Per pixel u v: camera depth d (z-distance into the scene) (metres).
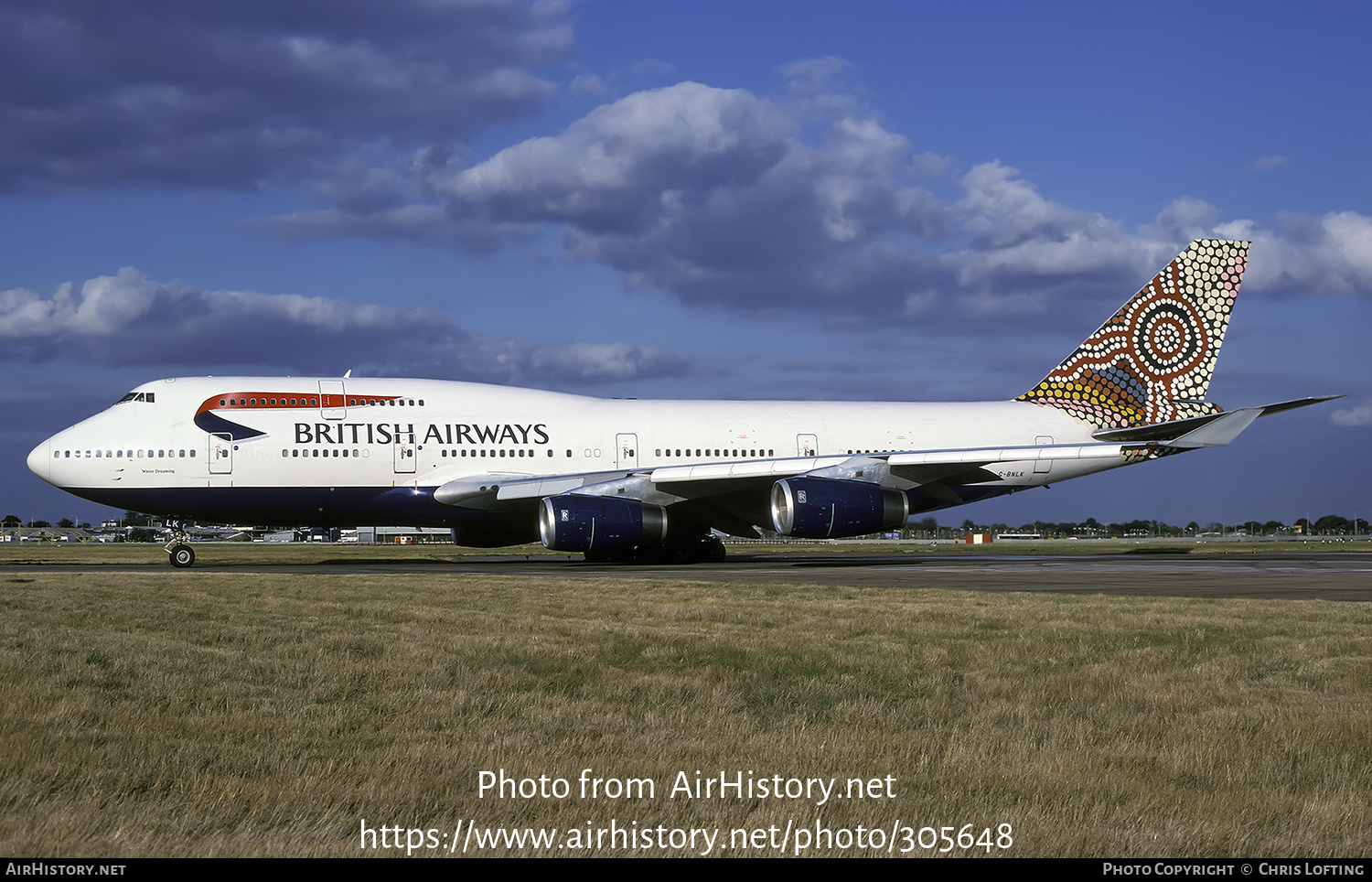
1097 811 6.30
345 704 8.99
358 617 15.55
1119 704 9.20
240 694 9.30
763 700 9.37
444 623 14.66
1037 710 8.88
